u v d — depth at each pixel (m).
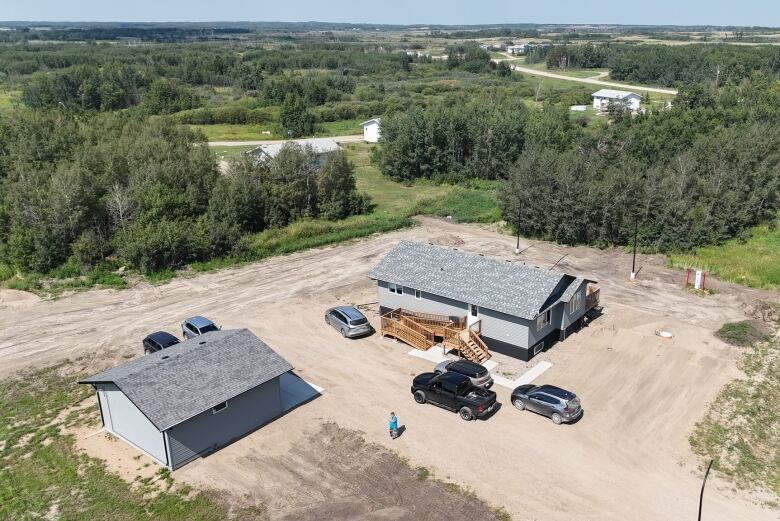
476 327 34.28
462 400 27.55
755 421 27.48
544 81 174.62
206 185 58.50
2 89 159.38
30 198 50.31
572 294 34.44
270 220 58.78
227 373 26.73
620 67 173.50
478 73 194.75
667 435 26.36
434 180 81.88
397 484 23.39
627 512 21.73
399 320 36.25
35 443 26.44
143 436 25.28
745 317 38.47
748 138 62.06
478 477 23.70
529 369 32.22
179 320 39.06
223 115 124.00
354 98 151.12
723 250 51.22
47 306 41.75
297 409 28.67
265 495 22.95
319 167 64.81
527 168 56.97
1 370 33.09
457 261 36.94
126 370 26.61
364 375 31.78
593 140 78.75
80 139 69.25
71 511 22.39
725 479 23.55
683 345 34.59
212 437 25.66
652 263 49.34
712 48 180.12
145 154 60.88
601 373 31.69
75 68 158.50
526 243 55.22
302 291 43.78
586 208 52.88
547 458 24.78
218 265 49.66
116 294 43.84
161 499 22.81
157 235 47.69
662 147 75.00
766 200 58.00
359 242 55.78
